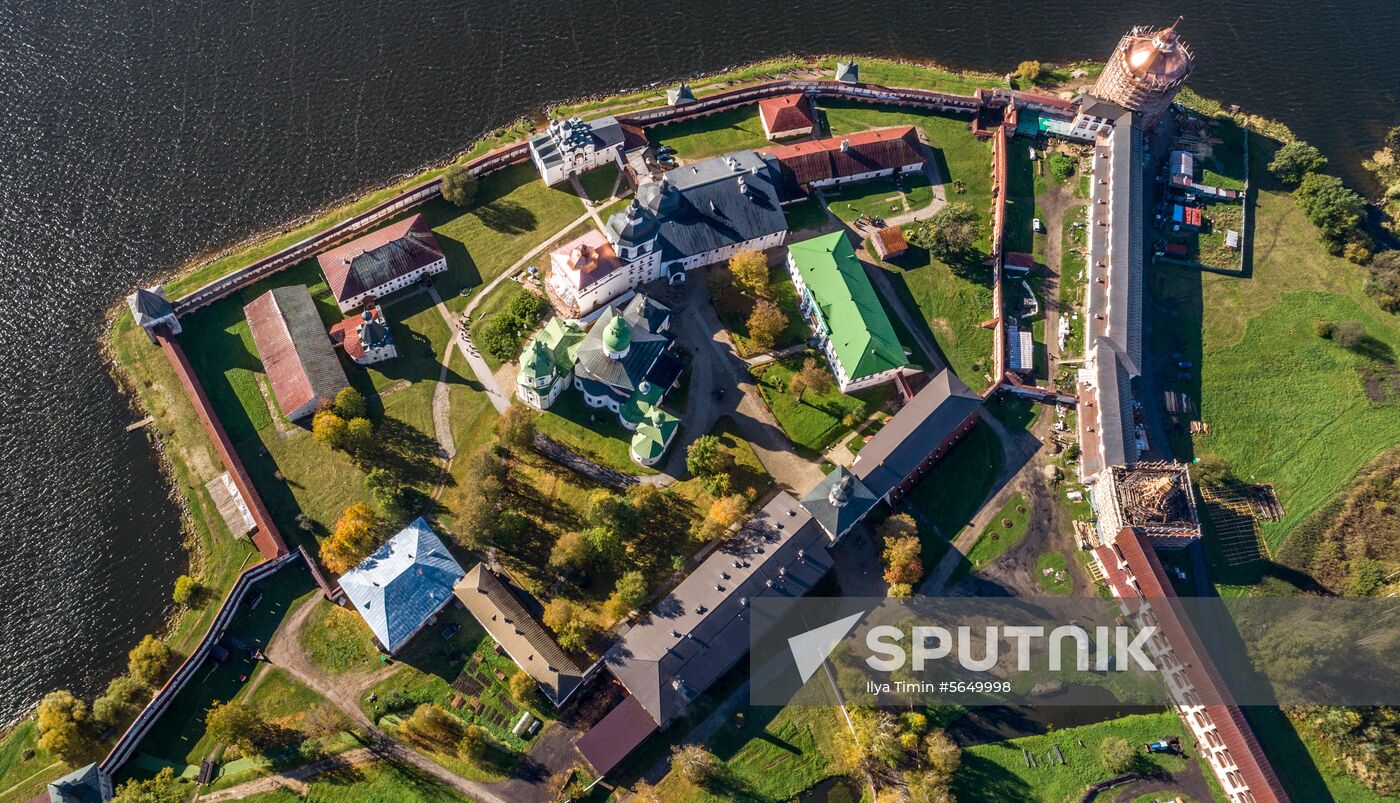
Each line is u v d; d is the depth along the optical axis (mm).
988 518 138500
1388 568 133625
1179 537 132125
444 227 159750
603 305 151750
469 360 146875
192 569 130875
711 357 148875
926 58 189875
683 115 175500
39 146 166625
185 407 141625
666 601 122688
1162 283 162375
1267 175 177500
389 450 138500
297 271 153750
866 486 131250
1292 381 153125
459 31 184625
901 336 153375
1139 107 170125
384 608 121125
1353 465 144875
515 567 130625
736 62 186625
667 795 116438
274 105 173500
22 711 122750
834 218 164750
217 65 177500
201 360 144875
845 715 122375
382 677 122312
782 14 193375
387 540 129750
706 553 132500
